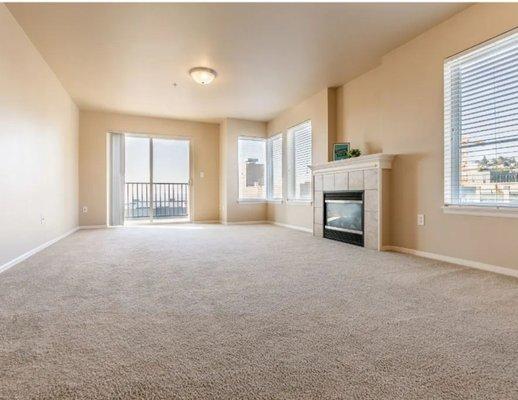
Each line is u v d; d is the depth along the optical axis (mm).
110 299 1903
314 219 4957
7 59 2785
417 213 3346
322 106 5082
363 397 987
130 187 7230
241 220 6980
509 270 2516
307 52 3729
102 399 976
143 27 3154
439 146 3102
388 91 3730
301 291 2074
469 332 1459
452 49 2963
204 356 1236
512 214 2480
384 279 2373
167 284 2232
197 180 7148
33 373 1113
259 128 7125
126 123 6469
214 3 2766
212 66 4117
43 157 3797
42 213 3742
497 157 2635
